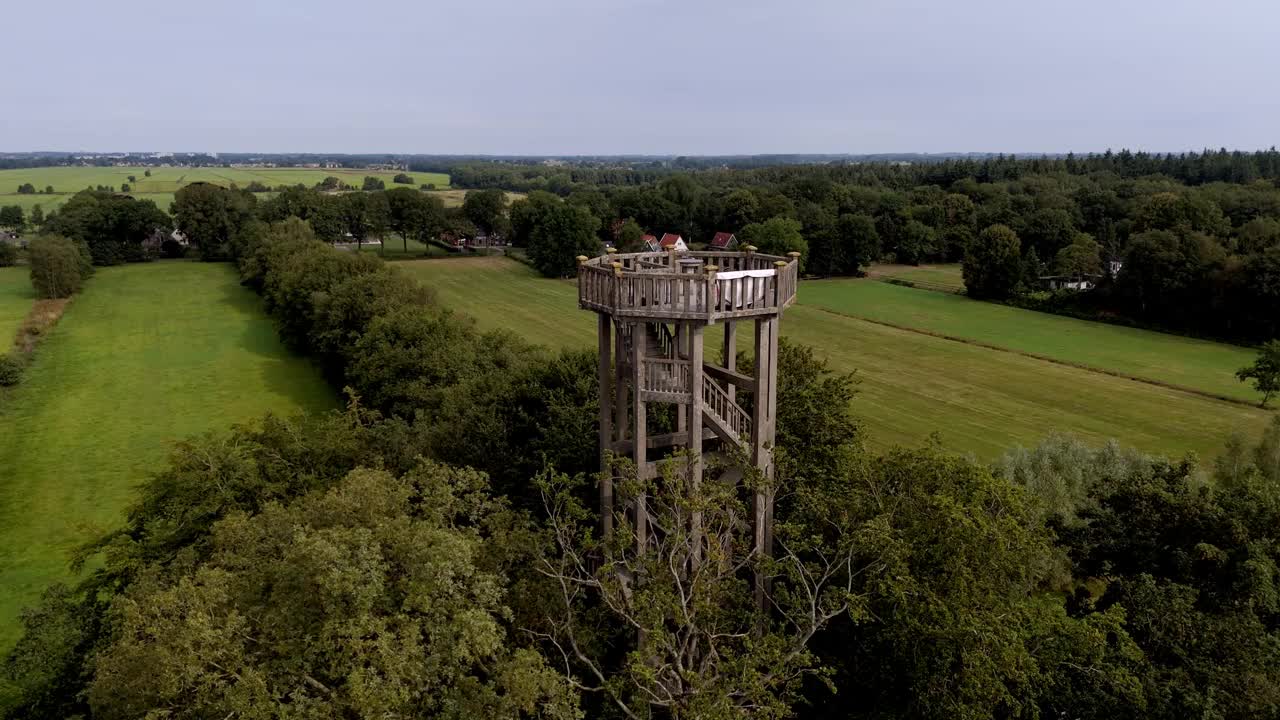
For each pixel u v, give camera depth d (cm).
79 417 5659
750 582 2256
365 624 1455
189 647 1423
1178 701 1852
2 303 9400
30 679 2269
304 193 14062
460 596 1592
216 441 2880
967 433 5506
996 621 1764
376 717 1361
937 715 1802
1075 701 1923
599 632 2116
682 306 1886
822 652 2198
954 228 14312
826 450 2723
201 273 12100
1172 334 8556
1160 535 2361
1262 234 8862
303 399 6119
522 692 1466
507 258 13850
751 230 12812
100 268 12450
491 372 4209
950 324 9244
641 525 2144
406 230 14200
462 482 2072
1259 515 2258
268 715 1400
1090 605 2328
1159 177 17750
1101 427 5612
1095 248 11438
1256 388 5994
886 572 1945
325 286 7162
